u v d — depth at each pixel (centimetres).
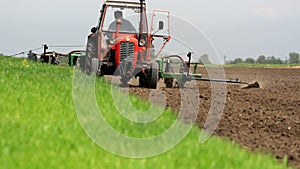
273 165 1634
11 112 2067
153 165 1476
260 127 2634
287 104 3650
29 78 3209
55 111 2152
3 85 2744
